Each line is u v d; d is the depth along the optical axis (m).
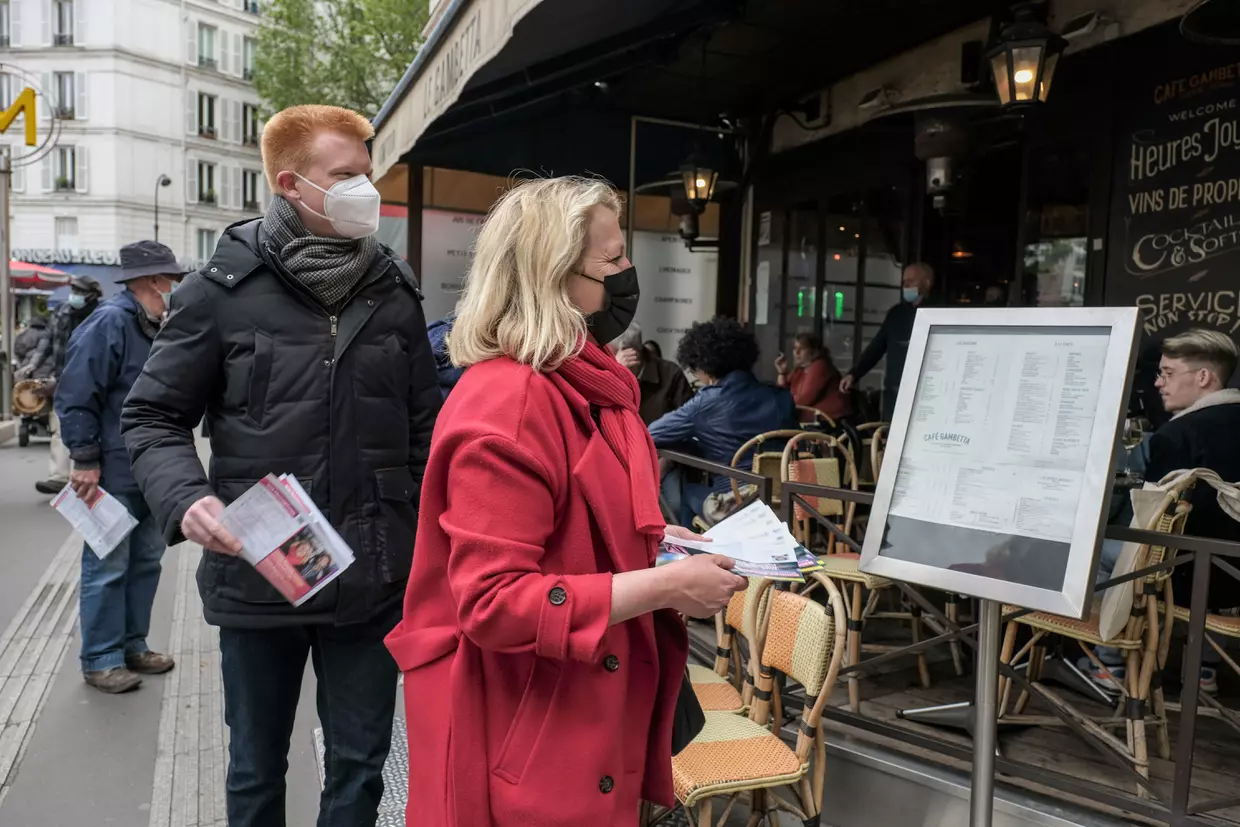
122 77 37.84
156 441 1.98
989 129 5.60
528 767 1.30
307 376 2.05
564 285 1.40
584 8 4.50
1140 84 4.76
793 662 2.49
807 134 7.04
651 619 1.40
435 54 4.76
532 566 1.26
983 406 2.12
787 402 4.82
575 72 5.99
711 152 6.86
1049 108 5.25
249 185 43.19
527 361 1.35
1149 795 2.65
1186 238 4.56
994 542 2.00
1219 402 3.23
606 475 1.36
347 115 2.09
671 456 3.67
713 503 4.33
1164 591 3.02
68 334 8.36
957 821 2.74
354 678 2.11
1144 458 3.39
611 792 1.32
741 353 4.80
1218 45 4.37
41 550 6.38
